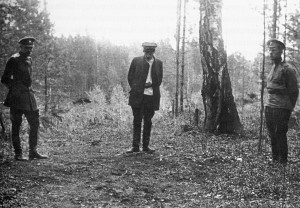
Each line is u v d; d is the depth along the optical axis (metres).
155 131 13.16
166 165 6.85
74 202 4.66
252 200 4.72
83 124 18.11
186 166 6.73
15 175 5.78
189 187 5.48
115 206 4.54
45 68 28.31
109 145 10.48
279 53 6.84
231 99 10.87
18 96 7.14
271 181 5.40
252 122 13.36
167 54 47.25
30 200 4.63
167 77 44.44
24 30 20.94
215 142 9.47
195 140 9.92
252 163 6.71
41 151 9.09
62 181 5.65
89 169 6.46
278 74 6.80
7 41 18.39
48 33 28.50
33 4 24.09
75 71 69.12
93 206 4.52
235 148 8.43
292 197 4.74
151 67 8.23
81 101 28.48
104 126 17.39
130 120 17.86
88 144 10.93
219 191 5.19
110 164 6.92
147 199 4.87
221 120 10.84
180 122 13.43
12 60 7.15
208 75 10.95
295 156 7.49
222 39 11.05
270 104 6.85
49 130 14.28
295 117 13.49
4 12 18.69
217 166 6.76
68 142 11.59
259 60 35.34
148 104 8.20
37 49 25.47
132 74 8.31
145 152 8.18
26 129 11.47
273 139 6.91
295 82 6.66
